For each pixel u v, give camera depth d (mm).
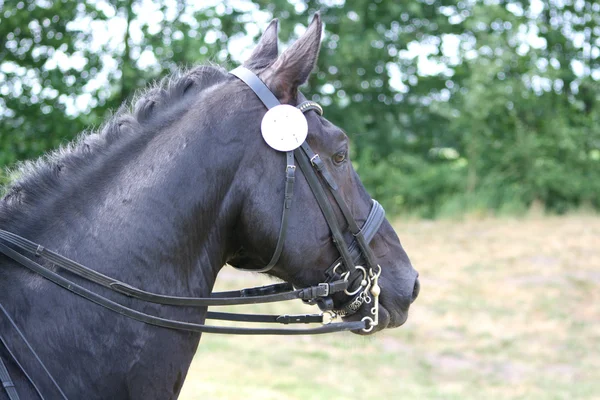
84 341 2025
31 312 2010
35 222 2121
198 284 2209
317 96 19531
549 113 19672
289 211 2213
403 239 14773
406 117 20312
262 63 2365
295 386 7164
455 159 20672
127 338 2066
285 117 2211
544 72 18875
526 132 19406
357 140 19531
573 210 18516
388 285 2418
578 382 7770
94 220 2125
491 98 18516
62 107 9469
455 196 18453
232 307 10031
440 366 8250
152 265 2117
